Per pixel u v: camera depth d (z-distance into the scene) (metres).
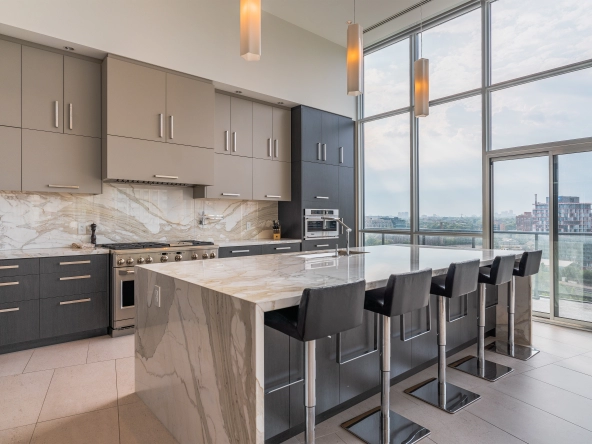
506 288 3.50
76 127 3.57
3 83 3.20
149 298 2.26
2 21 3.02
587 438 1.93
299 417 1.96
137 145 3.76
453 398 2.33
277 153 5.18
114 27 3.59
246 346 1.43
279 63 4.95
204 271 2.17
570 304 3.95
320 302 1.49
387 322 1.94
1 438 1.92
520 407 2.25
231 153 4.69
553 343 3.40
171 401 2.00
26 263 3.14
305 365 1.60
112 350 3.20
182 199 4.63
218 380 1.60
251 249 4.63
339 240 5.73
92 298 3.49
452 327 3.11
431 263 2.53
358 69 2.70
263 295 1.51
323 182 5.49
